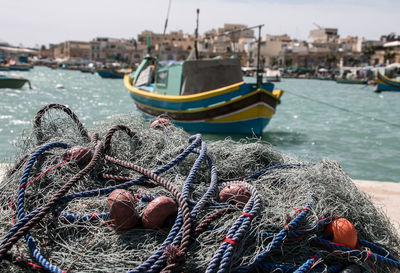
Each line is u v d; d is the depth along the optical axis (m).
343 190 3.52
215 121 13.41
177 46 158.50
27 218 2.86
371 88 65.62
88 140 4.33
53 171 3.62
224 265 2.65
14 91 31.86
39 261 2.69
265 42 140.12
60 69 151.75
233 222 3.08
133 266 2.77
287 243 3.07
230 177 4.09
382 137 15.48
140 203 3.28
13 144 5.31
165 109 14.50
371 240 3.38
